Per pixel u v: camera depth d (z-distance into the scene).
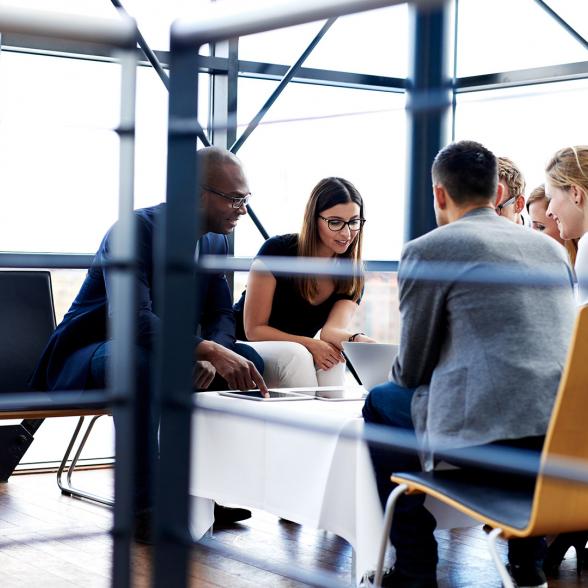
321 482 2.22
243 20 0.84
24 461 4.31
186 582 0.92
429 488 1.98
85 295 3.25
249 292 3.32
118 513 0.95
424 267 2.17
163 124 4.36
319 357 3.11
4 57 4.06
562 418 1.75
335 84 4.65
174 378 0.92
